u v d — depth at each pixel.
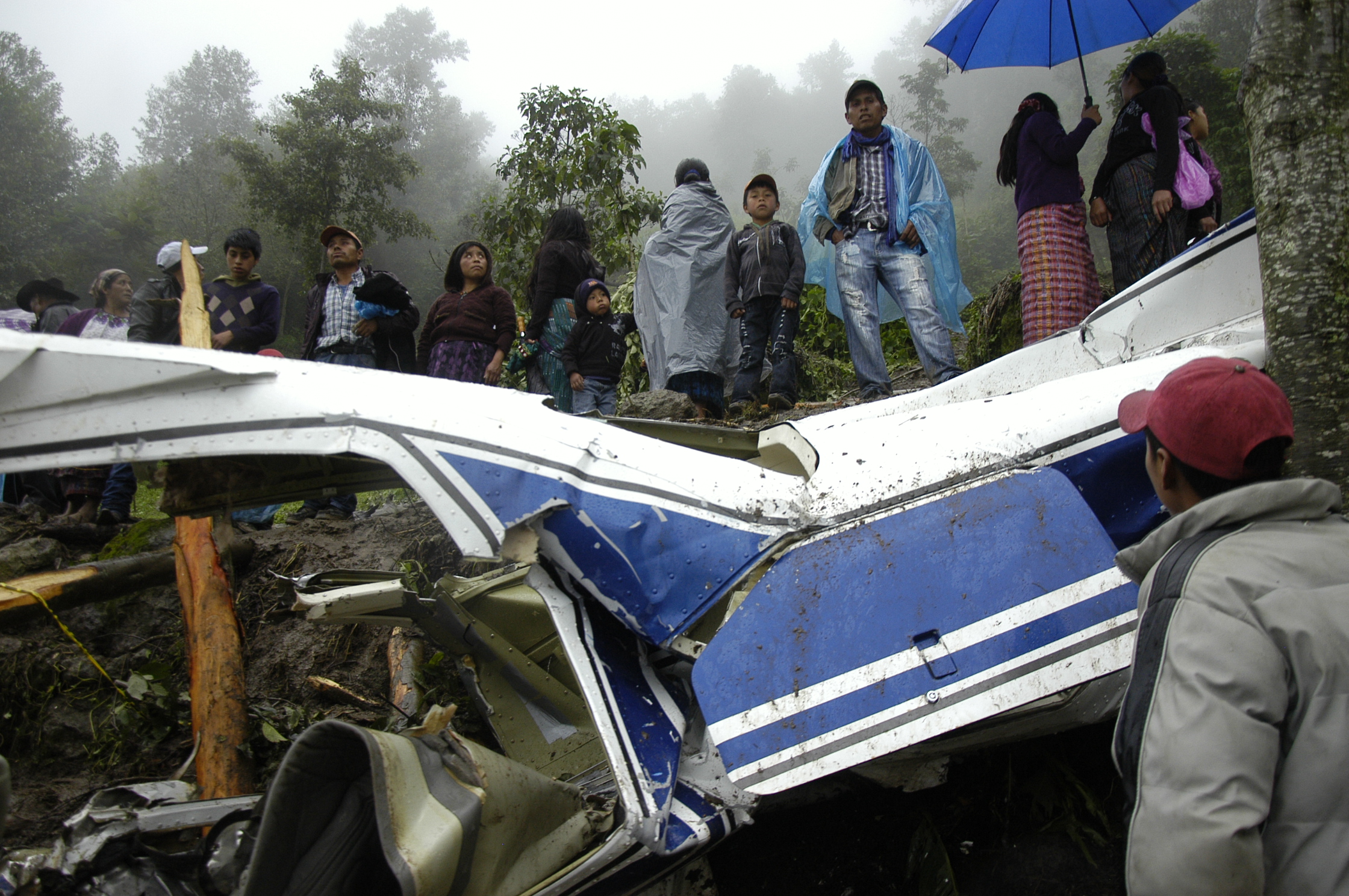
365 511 5.70
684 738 2.23
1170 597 1.31
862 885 2.45
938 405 3.24
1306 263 2.30
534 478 2.15
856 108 5.01
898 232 4.88
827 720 1.97
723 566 2.21
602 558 2.20
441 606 3.07
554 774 2.95
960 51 4.98
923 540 2.13
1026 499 2.15
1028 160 4.47
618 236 8.99
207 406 2.10
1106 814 2.27
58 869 2.06
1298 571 1.25
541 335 5.77
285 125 25.77
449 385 2.27
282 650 3.82
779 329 5.17
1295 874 1.17
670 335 5.69
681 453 2.32
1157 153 4.12
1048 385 2.56
